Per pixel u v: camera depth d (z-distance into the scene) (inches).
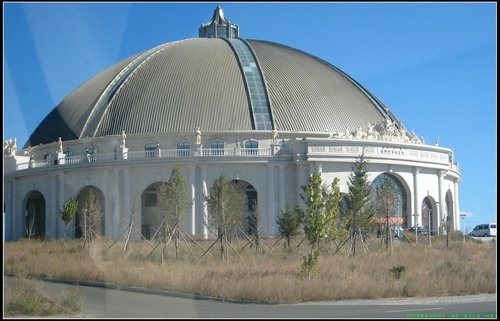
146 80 3459.6
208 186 3046.3
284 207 3056.1
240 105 3316.9
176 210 2356.1
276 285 1138.0
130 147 3216.0
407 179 3262.8
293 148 3105.3
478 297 1189.7
